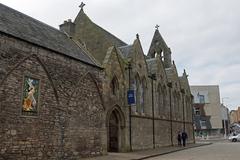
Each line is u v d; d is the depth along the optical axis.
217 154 26.70
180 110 46.72
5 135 16.05
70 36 27.55
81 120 22.25
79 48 26.48
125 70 30.08
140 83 33.47
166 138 39.00
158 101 38.00
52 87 19.66
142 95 34.06
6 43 16.66
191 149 34.72
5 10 20.42
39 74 18.69
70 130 20.95
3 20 18.59
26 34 19.28
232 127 111.00
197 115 92.06
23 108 17.30
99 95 24.95
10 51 16.83
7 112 16.28
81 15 33.28
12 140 16.41
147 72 35.12
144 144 32.31
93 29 31.80
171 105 42.41
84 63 23.22
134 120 30.66
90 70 23.91
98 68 25.05
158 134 36.41
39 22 23.89
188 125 50.56
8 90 16.47
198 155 25.80
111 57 27.75
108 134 27.62
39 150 18.14
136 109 32.03
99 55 30.09
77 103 21.97
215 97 93.62
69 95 21.17
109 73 27.06
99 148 24.16
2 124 15.93
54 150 19.33
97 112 24.45
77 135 21.64
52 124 19.38
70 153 20.73
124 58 31.45
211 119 92.44
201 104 93.06
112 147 28.69
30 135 17.61
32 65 18.22
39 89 18.56
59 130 19.94
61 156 19.86
